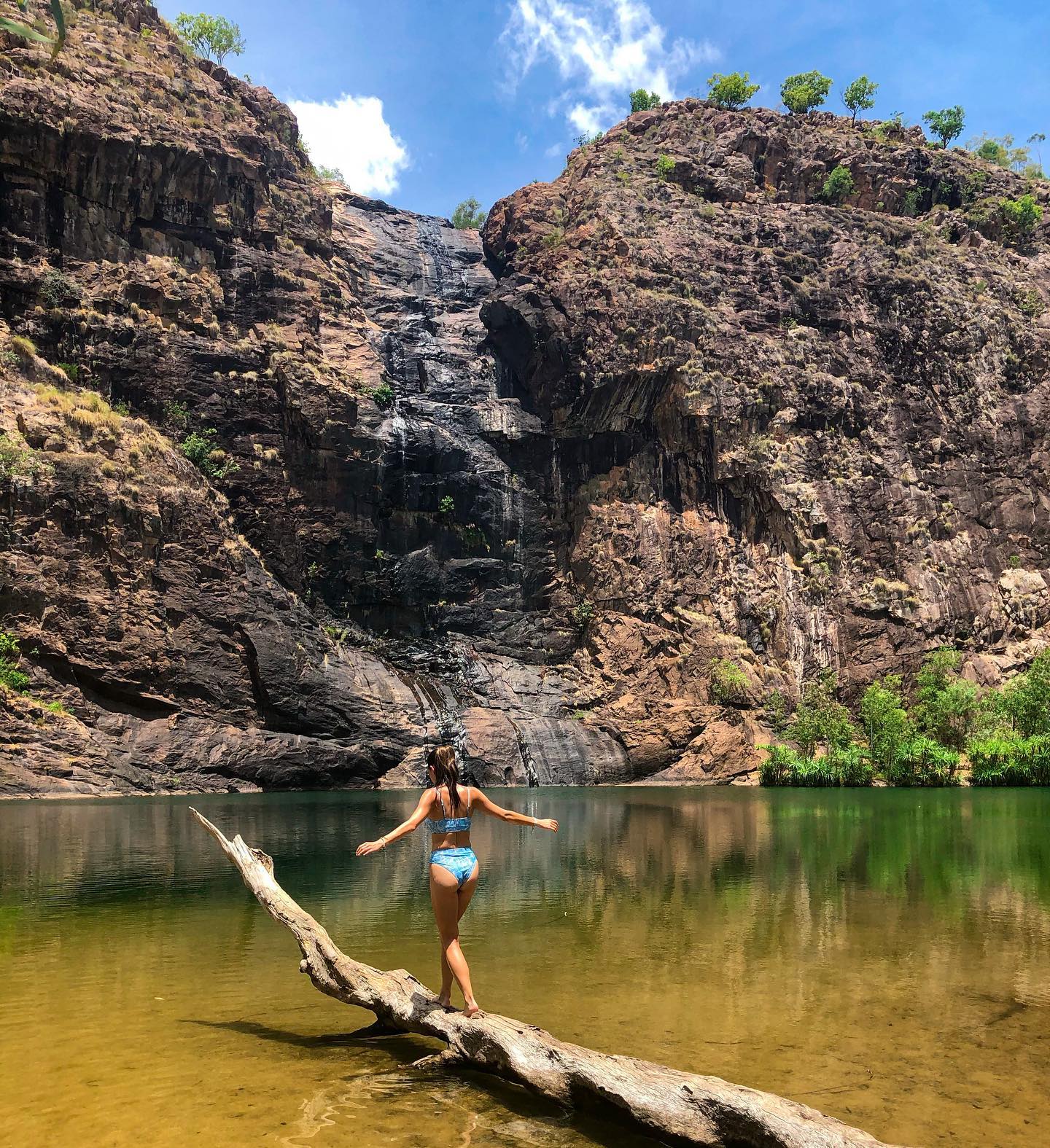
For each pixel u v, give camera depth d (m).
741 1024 6.71
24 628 39.41
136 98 57.75
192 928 10.07
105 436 44.97
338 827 22.31
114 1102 5.16
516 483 63.91
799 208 75.44
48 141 52.06
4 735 35.91
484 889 13.14
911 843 19.42
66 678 40.25
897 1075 5.69
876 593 60.28
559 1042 5.64
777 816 27.48
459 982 6.37
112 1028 6.54
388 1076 5.74
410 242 78.38
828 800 36.06
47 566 40.69
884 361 68.38
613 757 52.81
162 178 57.00
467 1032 5.96
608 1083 5.12
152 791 38.03
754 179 78.00
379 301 70.69
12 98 51.09
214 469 51.81
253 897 12.14
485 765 48.31
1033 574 64.06
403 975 6.84
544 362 65.94
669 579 61.16
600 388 63.66
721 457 62.66
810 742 52.38
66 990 7.54
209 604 45.00
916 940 9.59
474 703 53.34
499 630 60.00
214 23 73.94
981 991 7.64
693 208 72.81
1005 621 61.97
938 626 60.22
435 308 72.62
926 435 66.50
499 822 25.17
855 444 64.88
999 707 53.69
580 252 69.44
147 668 41.94
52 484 41.47
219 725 42.62
